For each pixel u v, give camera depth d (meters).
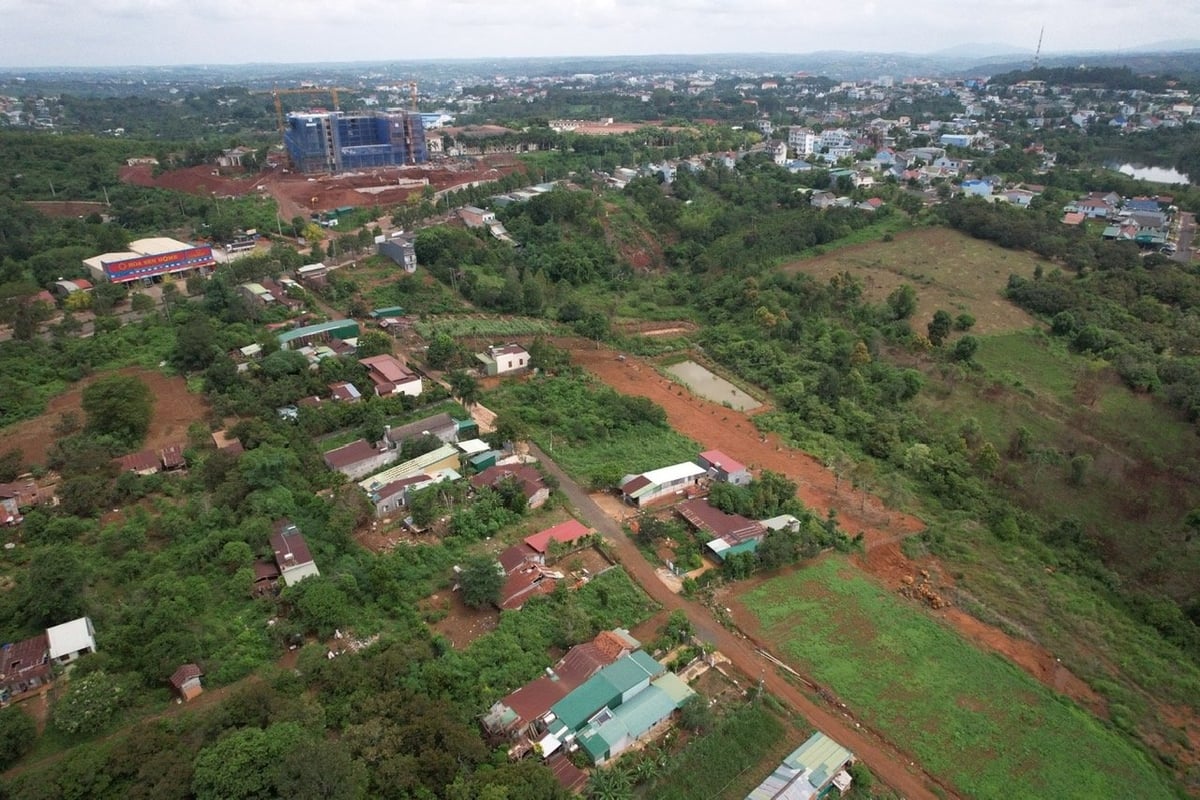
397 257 118.25
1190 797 42.22
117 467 63.41
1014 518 66.81
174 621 45.94
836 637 52.19
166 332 91.00
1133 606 58.12
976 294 119.12
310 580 50.25
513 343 99.06
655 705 43.72
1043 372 96.12
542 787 36.53
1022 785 42.12
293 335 88.50
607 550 59.03
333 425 73.00
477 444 71.19
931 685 48.56
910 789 41.41
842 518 66.38
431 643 47.50
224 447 67.25
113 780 35.69
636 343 104.88
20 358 81.38
